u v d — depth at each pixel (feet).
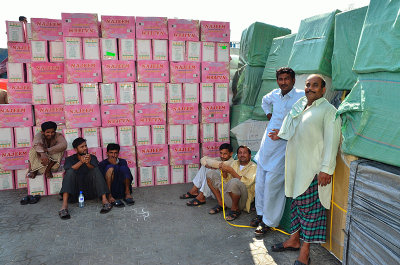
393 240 5.99
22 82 14.64
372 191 6.59
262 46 14.99
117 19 13.79
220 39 14.96
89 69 13.71
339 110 7.23
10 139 13.80
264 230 10.21
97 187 12.38
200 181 13.24
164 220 11.33
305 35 11.18
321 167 7.60
